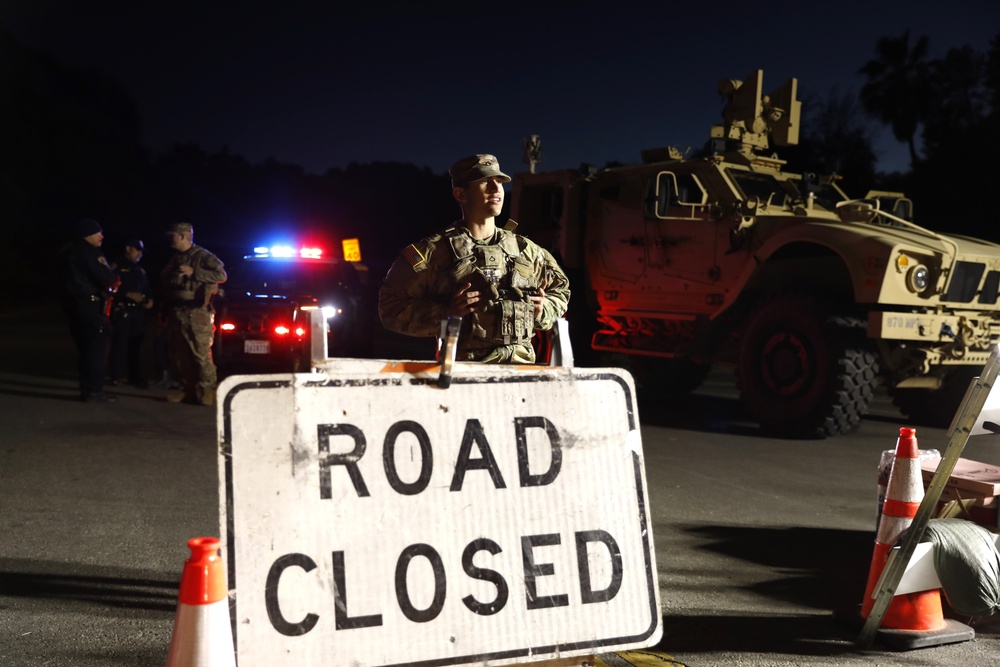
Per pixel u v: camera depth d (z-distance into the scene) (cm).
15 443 700
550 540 246
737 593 407
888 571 341
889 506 354
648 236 970
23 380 1083
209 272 906
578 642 243
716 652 339
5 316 2481
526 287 309
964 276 807
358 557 229
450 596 235
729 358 945
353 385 236
